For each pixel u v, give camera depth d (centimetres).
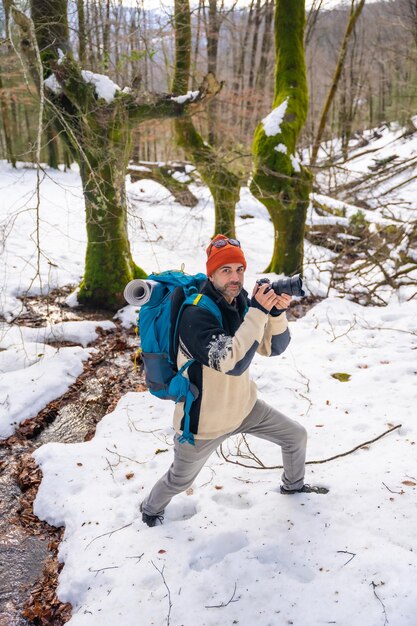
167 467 365
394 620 229
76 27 666
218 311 231
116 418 446
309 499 313
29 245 958
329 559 266
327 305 747
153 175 1585
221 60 1867
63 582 275
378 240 1031
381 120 3344
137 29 687
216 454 376
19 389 495
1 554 308
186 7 866
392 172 1669
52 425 462
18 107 2216
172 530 296
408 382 477
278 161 850
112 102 647
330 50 3250
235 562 267
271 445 386
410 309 702
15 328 635
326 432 400
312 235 1177
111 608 249
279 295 236
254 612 240
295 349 589
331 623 231
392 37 3014
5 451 420
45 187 1591
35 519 338
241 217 1354
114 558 280
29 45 590
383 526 287
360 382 486
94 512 320
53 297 767
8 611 269
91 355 594
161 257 964
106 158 638
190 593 253
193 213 1352
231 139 1098
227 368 212
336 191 1395
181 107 691
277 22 877
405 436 384
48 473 371
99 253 723
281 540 281
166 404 468
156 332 246
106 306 733
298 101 880
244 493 328
